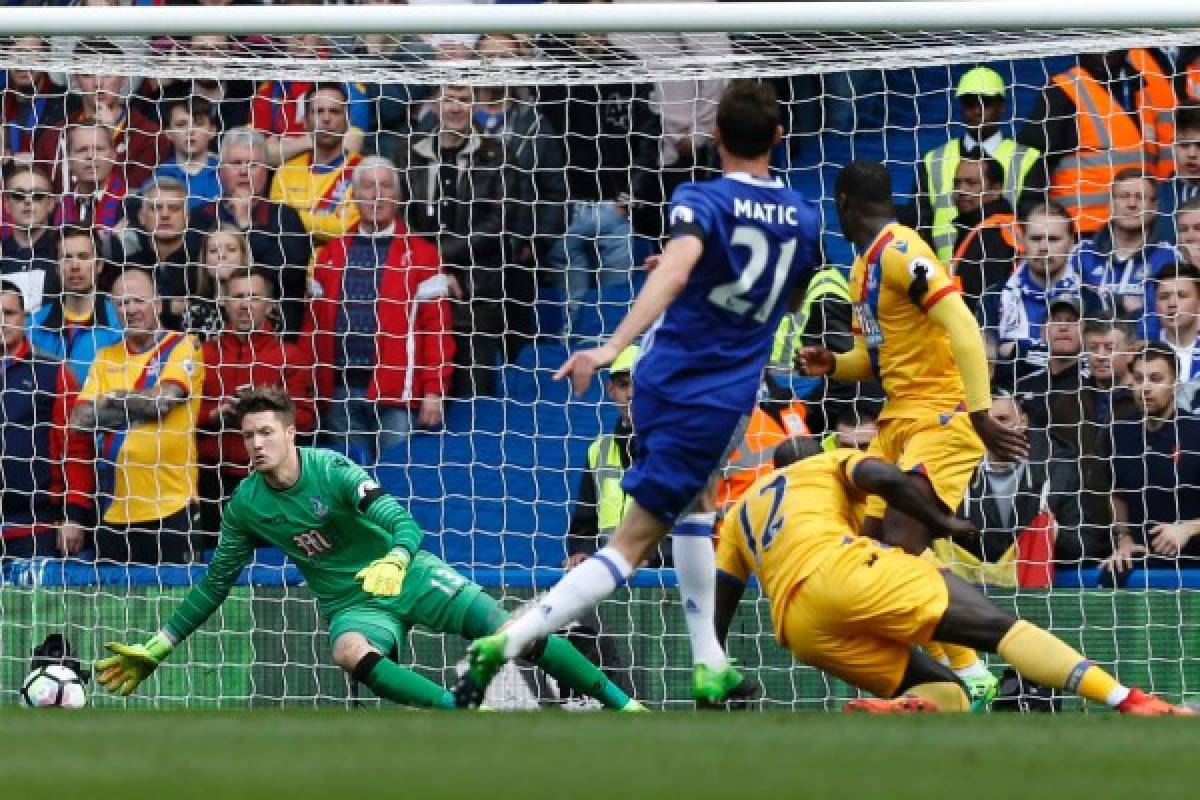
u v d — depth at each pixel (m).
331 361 34.69
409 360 34.66
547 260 35.41
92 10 28.30
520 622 20.92
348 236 34.81
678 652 31.14
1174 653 31.31
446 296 34.78
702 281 21.08
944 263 33.81
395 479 34.88
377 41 32.88
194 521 33.84
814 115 35.88
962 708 23.20
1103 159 33.81
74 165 35.25
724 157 21.66
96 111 35.44
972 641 22.66
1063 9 27.11
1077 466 32.09
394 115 35.28
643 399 21.44
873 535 25.38
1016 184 33.91
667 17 27.30
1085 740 15.08
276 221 34.91
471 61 30.12
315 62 31.00
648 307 20.08
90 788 11.29
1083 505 31.94
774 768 12.46
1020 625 22.56
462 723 17.30
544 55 31.80
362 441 34.84
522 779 11.70
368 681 26.36
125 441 33.75
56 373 34.16
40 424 33.88
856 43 29.95
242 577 32.53
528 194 35.31
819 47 30.08
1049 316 32.91
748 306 21.30
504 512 34.88
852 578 22.81
